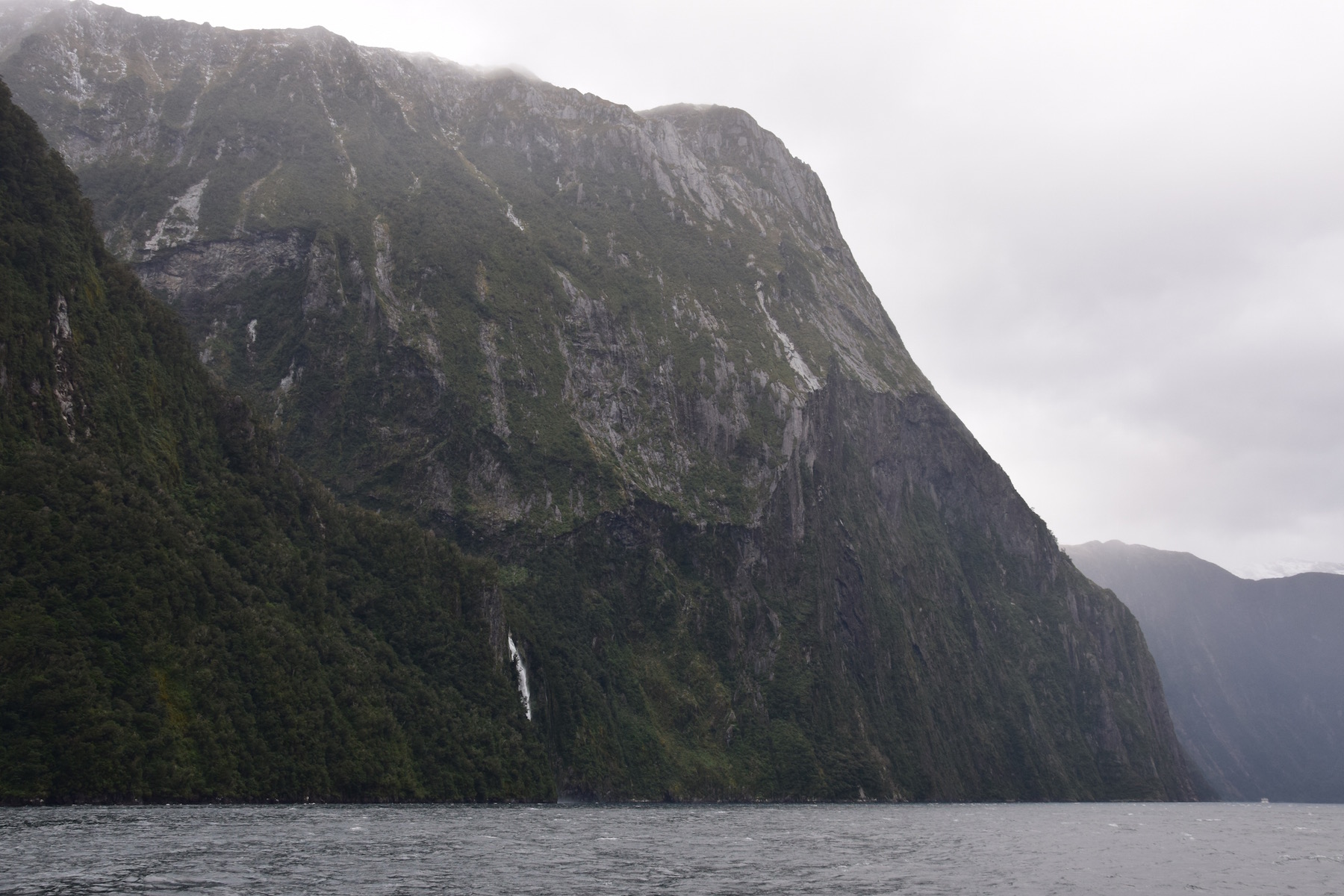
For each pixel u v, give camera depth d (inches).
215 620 5580.7
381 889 2982.3
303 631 6294.3
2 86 6043.3
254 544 6382.9
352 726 6156.5
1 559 4731.8
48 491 5032.0
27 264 5639.8
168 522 5595.5
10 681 4436.5
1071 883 4065.0
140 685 4889.3
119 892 2704.2
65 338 5679.1
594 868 3686.0
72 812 4101.9
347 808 5393.7
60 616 4751.5
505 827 4894.2
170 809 4498.0
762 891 3420.3
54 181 6176.2
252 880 2974.9
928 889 3659.0
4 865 2945.4
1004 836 6117.1
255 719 5506.9
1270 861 5280.5
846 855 4562.0
